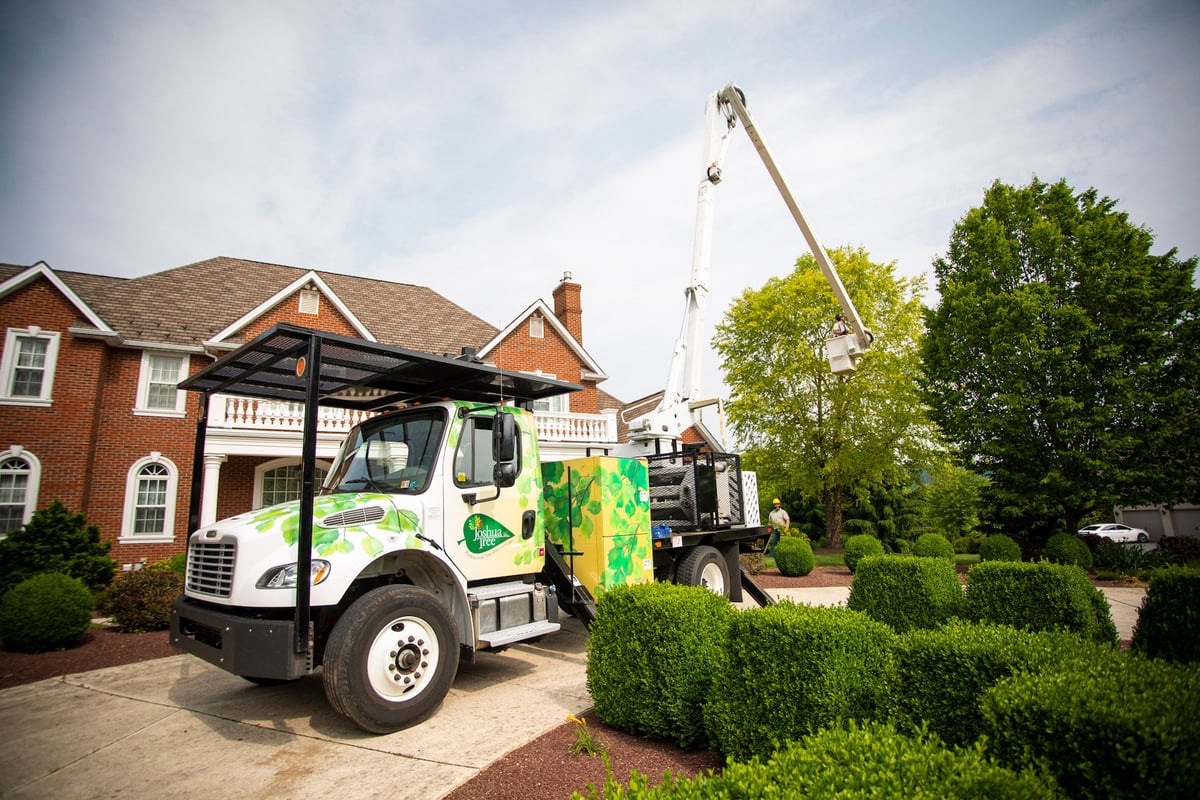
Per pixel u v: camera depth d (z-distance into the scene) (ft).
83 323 52.26
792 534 58.18
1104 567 52.80
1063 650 10.43
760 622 12.73
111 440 53.11
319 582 15.19
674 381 34.45
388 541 16.80
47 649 26.86
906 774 7.09
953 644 11.16
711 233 36.45
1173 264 55.06
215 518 50.06
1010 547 54.90
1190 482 55.57
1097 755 7.67
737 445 93.20
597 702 15.81
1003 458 59.36
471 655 18.04
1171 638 16.51
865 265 81.82
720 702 13.10
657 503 30.83
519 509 20.84
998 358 57.36
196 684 21.47
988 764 7.33
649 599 15.44
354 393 24.61
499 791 12.29
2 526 48.26
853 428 82.02
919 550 57.47
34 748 15.81
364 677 15.21
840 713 11.37
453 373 21.11
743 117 36.45
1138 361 54.24
